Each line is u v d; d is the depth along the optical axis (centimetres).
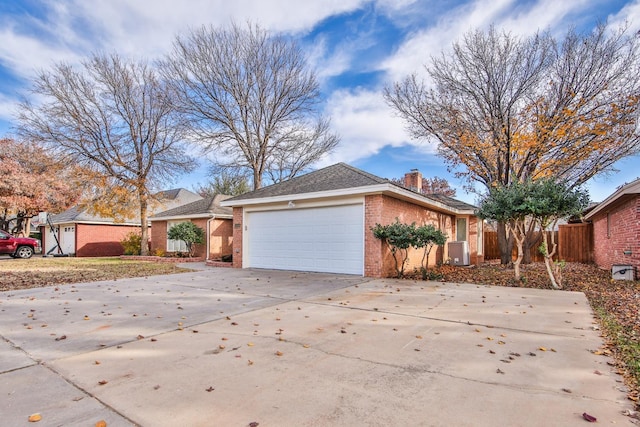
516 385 312
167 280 996
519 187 895
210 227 1836
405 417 260
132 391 304
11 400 288
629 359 371
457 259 1494
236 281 966
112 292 800
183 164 1969
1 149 2172
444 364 363
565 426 246
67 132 1748
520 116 1291
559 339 445
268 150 2241
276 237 1260
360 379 327
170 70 1884
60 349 414
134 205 1923
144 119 1888
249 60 2033
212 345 427
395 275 1066
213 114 2025
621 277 972
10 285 906
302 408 274
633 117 1168
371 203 1033
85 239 2362
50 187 2267
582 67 1204
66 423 254
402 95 1516
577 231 1631
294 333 477
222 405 279
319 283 920
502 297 728
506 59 1278
